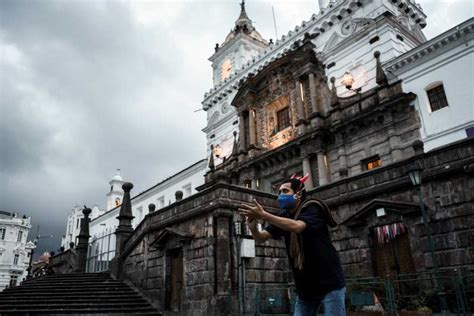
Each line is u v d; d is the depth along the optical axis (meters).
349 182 16.92
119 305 16.42
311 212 3.30
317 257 3.24
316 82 26.17
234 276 15.30
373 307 10.57
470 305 10.83
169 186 40.62
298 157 25.44
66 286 18.55
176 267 17.39
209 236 15.99
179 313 16.00
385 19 23.20
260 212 3.11
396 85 21.28
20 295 16.86
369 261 15.16
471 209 12.77
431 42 20.05
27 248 73.62
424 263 13.39
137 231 20.89
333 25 27.03
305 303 3.39
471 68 18.77
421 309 10.62
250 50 37.62
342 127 22.94
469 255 12.45
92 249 24.94
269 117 29.86
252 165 28.20
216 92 36.22
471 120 18.20
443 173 13.55
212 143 35.47
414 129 20.05
